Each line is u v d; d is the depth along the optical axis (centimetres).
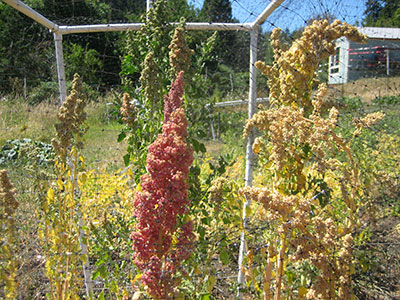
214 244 217
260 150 221
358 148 321
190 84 233
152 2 256
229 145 779
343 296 181
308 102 218
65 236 224
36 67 915
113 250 239
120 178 407
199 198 219
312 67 212
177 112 183
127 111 230
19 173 272
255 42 264
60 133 222
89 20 360
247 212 211
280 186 207
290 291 214
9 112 672
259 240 269
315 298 184
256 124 214
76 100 223
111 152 689
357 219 229
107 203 395
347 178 211
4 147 625
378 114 210
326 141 204
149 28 247
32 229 260
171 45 221
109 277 233
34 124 663
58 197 223
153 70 217
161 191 180
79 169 232
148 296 182
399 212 335
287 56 218
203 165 385
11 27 1009
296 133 204
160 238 186
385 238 296
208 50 245
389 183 258
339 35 208
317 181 209
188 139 227
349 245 186
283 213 185
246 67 1080
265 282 209
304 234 190
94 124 788
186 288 193
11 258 187
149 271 176
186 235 193
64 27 255
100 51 970
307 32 209
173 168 178
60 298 226
